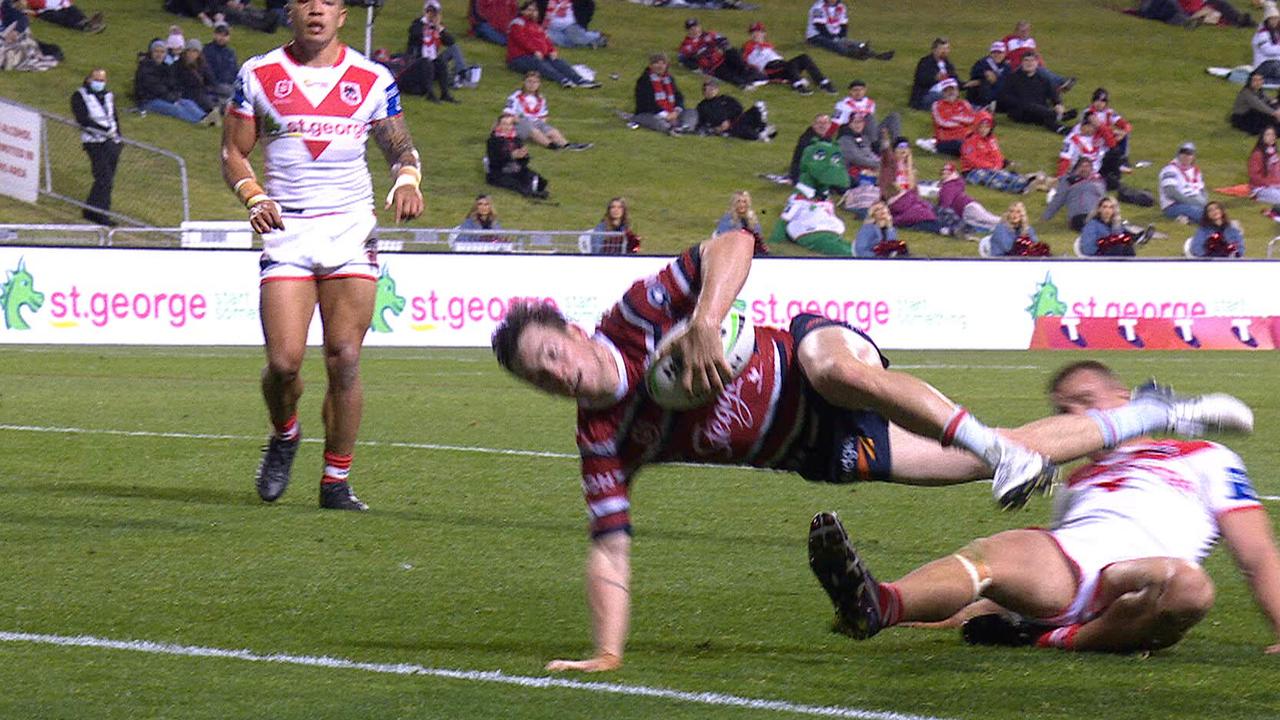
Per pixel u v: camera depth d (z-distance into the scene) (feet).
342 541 57.62
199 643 41.55
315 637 42.70
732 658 40.52
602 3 336.70
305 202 62.13
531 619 45.73
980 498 70.49
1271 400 121.29
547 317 38.17
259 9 291.58
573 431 94.89
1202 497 41.50
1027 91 285.84
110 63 260.21
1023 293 177.78
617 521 39.52
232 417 98.53
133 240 195.42
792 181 239.30
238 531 59.21
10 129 200.34
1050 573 39.65
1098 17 358.02
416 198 61.87
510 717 34.32
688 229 231.09
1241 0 375.86
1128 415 39.60
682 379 37.17
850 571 36.09
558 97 280.92
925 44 330.13
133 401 107.04
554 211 232.94
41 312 156.76
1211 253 203.51
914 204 233.35
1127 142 260.62
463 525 62.03
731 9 339.36
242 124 61.52
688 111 272.10
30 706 34.86
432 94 269.85
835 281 171.73
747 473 77.77
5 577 50.01
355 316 63.36
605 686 37.06
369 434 92.32
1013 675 38.42
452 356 154.51
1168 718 34.60
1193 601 38.42
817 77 295.48
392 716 34.37
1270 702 35.94
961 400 118.21
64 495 67.10
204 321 160.04
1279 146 288.51
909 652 41.19
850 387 37.93
